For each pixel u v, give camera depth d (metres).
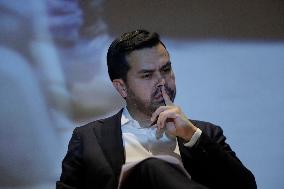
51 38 6.23
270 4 6.77
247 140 6.45
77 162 3.34
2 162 5.95
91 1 6.38
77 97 6.16
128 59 3.18
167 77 3.17
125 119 3.40
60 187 3.28
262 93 6.55
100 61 6.27
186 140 3.00
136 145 3.23
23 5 6.25
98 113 6.16
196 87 6.42
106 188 3.08
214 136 3.41
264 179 6.41
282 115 6.54
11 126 6.03
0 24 6.18
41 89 6.14
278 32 6.73
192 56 6.48
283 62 6.68
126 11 6.45
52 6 6.30
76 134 3.51
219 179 3.01
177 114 2.95
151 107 3.15
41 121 6.09
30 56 6.18
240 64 6.58
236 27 6.66
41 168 6.03
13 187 5.96
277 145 6.49
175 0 6.58
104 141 3.30
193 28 6.57
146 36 3.22
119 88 3.33
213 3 6.66
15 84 6.11
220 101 6.44
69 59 6.23
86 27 6.32
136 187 2.48
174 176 2.34
